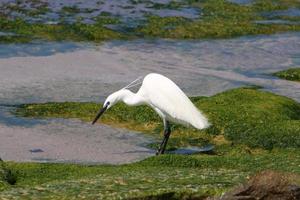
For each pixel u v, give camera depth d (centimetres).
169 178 1839
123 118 2742
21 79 3231
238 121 2617
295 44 4391
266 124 2595
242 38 4469
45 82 3209
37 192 1727
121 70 3497
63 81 3244
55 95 3034
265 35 4584
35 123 2681
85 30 4200
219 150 2459
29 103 2912
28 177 1945
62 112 2805
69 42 4016
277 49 4231
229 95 2902
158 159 2106
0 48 3775
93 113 2794
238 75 3584
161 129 2652
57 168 2036
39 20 4369
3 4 4638
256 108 2748
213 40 4369
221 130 2588
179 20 4625
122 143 2511
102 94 3083
